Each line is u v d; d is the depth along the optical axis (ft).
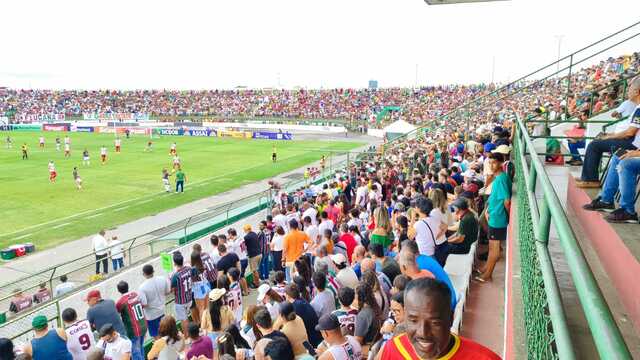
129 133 213.87
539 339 7.88
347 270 23.79
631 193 12.94
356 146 179.73
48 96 327.67
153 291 30.55
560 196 22.04
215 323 23.85
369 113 259.19
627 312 10.82
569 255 5.24
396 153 82.89
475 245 23.65
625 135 16.53
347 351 15.29
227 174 119.75
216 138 207.72
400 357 7.12
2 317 35.94
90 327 25.98
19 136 205.98
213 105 310.04
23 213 81.20
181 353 24.12
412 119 223.71
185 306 31.68
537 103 89.15
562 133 42.14
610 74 72.49
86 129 231.91
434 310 6.34
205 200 91.81
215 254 38.83
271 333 18.47
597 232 14.37
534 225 8.95
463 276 20.71
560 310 5.56
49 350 22.67
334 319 15.39
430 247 20.98
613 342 3.64
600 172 21.43
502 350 14.87
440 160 53.57
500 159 21.88
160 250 47.11
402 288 16.24
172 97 335.06
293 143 190.19
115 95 341.21
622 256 11.36
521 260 14.23
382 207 30.19
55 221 76.79
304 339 19.10
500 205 19.83
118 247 50.21
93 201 89.86
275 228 44.68
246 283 41.63
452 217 27.40
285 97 320.70
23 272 55.72
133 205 87.45
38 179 109.09
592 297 4.32
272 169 127.13
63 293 35.55
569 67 37.45
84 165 129.49
